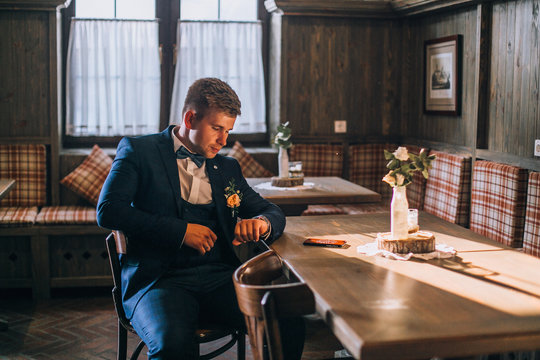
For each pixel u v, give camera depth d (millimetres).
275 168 5609
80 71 5512
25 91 5039
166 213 2406
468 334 1468
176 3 5734
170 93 5824
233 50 5797
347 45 5719
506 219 3953
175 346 2016
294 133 5723
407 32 5750
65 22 5527
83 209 4848
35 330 3846
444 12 5105
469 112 4746
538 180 3641
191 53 5668
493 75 4398
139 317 2178
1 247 4559
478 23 4457
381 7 5555
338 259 2203
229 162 2676
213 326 2307
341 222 2920
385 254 2238
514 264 2121
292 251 2338
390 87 5844
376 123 5863
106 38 5480
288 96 5676
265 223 2469
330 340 3605
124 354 2443
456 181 4621
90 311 4246
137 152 2434
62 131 5598
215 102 2332
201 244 2277
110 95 5551
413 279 1942
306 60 5668
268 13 5934
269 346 1617
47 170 5168
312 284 1889
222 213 2512
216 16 5840
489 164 4184
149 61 5629
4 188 3789
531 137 3967
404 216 2287
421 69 5555
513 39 4141
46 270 4574
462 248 2361
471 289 1835
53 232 4547
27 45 5016
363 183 5727
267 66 6047
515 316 1597
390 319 1572
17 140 5051
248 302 1688
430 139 5418
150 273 2322
